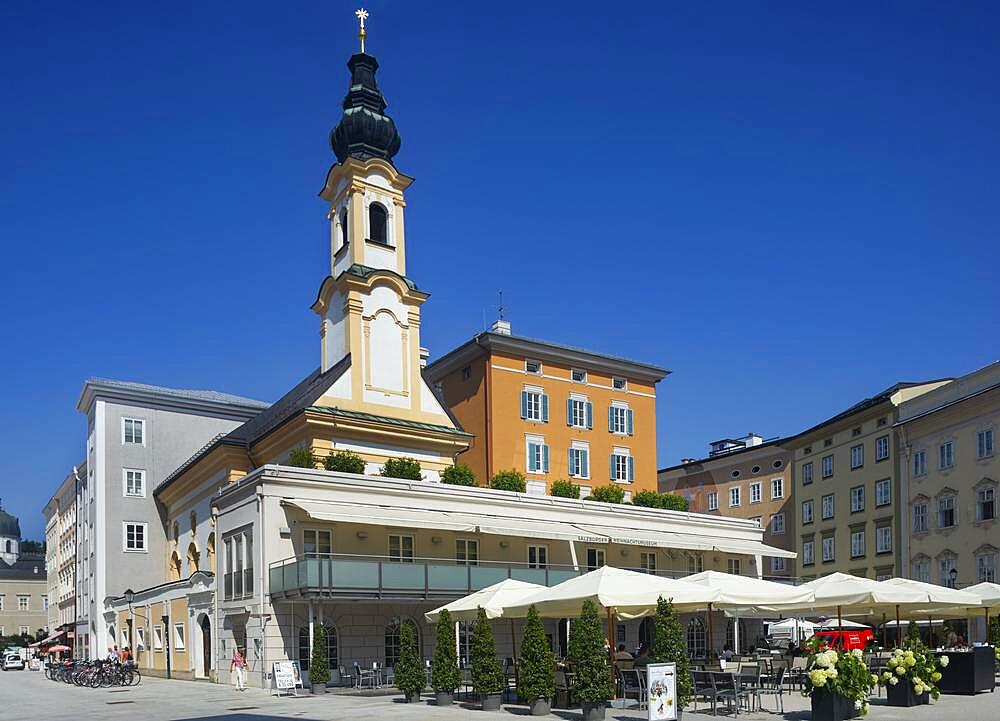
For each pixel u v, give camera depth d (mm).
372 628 35875
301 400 48656
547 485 57469
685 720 20656
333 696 29922
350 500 37500
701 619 46469
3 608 128750
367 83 53312
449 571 36500
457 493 40812
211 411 68000
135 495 63969
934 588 28250
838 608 29000
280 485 35688
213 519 47406
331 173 50844
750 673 22844
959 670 25625
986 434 51125
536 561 42688
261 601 34281
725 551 47781
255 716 24016
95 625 61125
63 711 28359
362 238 49156
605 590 22078
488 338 56625
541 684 22641
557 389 59500
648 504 50656
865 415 63500
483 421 56844
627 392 62969
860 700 19609
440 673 25859
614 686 24531
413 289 49250
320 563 32844
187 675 42188
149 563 63469
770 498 76375
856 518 64312
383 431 45531
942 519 54500
